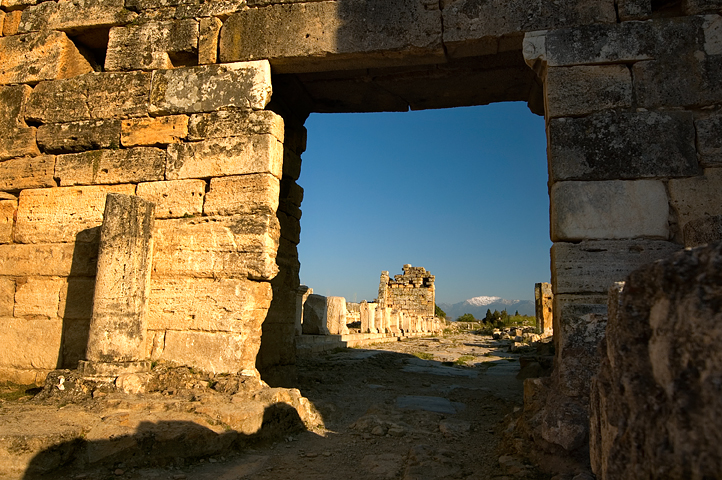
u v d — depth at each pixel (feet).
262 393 20.17
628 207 20.43
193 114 25.00
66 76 27.55
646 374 7.23
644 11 21.86
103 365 20.54
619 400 7.65
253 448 18.24
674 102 21.02
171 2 26.48
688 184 20.33
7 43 28.12
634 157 20.76
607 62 21.62
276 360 28.86
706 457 5.70
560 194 20.83
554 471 15.43
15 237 25.80
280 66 25.40
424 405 25.09
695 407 6.00
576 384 17.28
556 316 20.57
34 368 24.16
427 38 23.34
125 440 15.75
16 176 26.35
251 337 22.80
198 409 18.06
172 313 22.93
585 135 21.16
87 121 26.08
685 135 20.70
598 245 20.29
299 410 21.16
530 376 32.68
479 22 22.97
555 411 16.52
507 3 22.90
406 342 70.03
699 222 18.06
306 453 17.84
